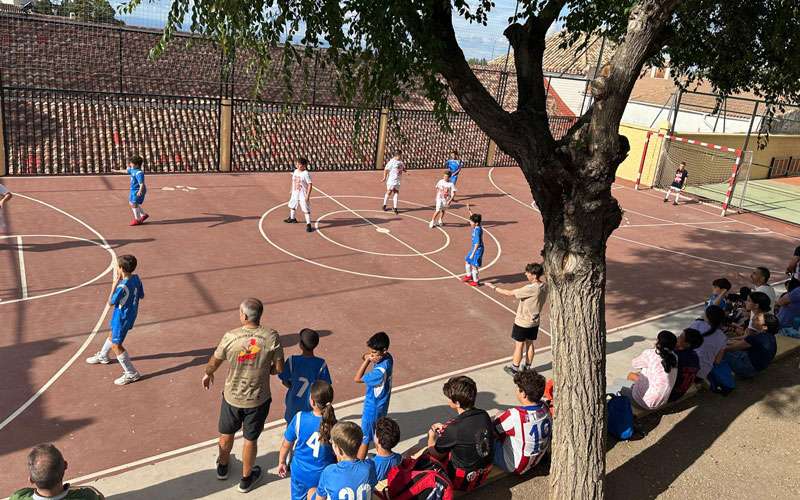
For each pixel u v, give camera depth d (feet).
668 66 30.91
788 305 37.19
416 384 29.81
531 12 21.56
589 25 27.07
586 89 102.83
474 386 20.04
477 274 44.16
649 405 26.14
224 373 29.14
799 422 28.12
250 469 20.84
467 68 19.74
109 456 22.68
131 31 75.77
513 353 34.73
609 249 57.67
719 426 27.22
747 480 23.71
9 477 21.13
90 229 46.37
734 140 98.89
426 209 63.72
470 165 91.40
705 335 29.01
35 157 61.82
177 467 22.15
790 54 26.58
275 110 74.59
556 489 20.10
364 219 57.26
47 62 78.07
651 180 91.86
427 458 19.11
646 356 26.58
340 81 22.13
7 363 28.14
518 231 59.62
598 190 17.97
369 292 40.81
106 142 68.18
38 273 38.06
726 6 26.86
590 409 19.48
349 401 27.73
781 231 72.23
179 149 70.44
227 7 19.11
